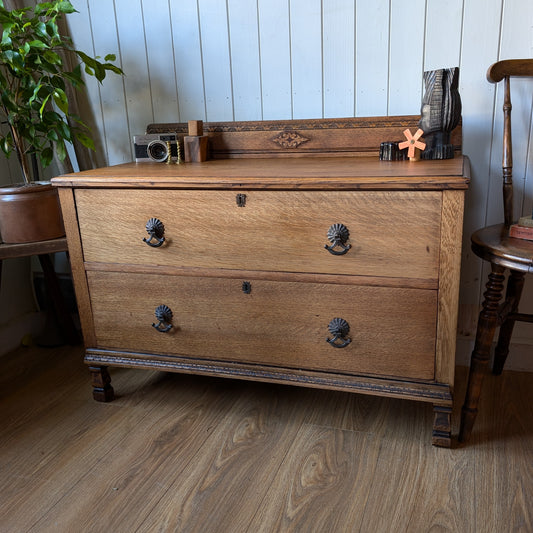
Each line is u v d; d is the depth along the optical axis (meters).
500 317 1.47
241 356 1.59
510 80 1.71
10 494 1.38
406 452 1.49
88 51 2.10
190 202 1.48
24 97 1.87
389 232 1.34
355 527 1.23
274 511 1.29
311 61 1.87
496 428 1.59
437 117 1.56
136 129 2.14
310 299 1.47
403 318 1.41
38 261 2.38
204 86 2.01
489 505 1.28
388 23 1.76
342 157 1.80
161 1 1.96
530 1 1.63
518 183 1.79
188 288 1.58
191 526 1.25
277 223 1.43
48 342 2.29
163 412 1.74
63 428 1.67
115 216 1.57
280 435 1.59
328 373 1.52
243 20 1.90
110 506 1.32
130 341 1.70
